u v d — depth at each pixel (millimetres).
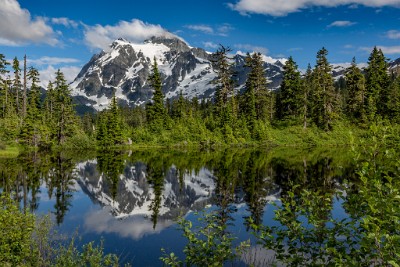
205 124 81875
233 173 32938
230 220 16141
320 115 74625
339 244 5406
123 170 36750
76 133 76438
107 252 12516
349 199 5426
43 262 8695
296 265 5973
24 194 23344
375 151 5090
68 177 31203
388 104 71062
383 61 80000
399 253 4172
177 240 13938
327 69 71625
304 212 6020
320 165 36250
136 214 18656
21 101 89312
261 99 80562
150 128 82812
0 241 7930
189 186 27406
